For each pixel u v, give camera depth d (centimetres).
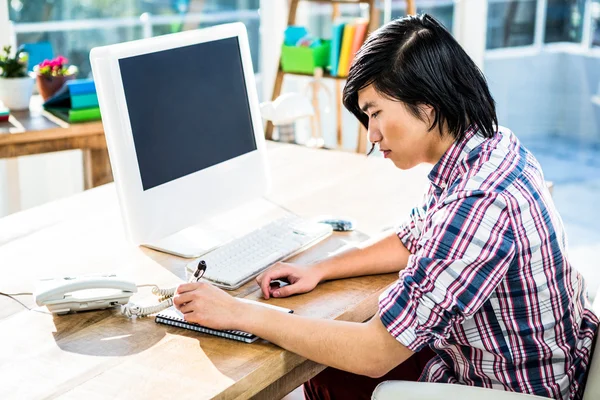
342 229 183
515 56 395
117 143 154
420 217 160
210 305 133
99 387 117
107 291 145
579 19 384
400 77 126
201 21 366
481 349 134
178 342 131
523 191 125
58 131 270
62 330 136
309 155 248
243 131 186
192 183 171
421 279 123
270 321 130
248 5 377
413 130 131
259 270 159
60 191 350
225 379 119
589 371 139
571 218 366
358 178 224
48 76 292
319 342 127
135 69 156
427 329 123
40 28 331
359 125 333
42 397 114
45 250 172
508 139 137
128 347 129
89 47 345
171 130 165
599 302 150
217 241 176
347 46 315
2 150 265
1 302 147
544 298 129
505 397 125
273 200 205
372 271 160
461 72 128
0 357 126
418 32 128
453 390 126
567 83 393
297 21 390
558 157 402
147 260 167
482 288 121
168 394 115
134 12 350
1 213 336
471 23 389
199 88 172
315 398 176
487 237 120
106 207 200
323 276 155
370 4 312
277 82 335
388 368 127
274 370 126
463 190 125
